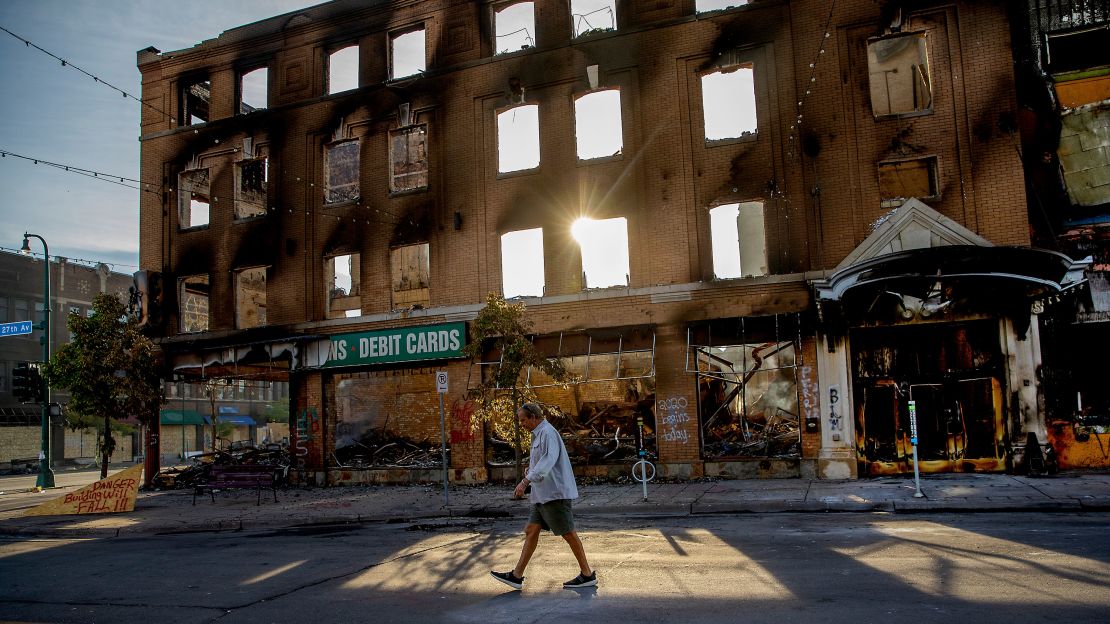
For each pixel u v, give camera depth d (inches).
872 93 725.3
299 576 319.6
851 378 660.1
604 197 751.7
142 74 997.2
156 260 953.5
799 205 688.4
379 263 834.2
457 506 579.8
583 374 735.1
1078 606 212.8
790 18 707.4
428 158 825.5
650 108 743.1
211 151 938.1
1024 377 616.4
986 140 650.2
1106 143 637.3
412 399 810.8
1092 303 623.8
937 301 631.2
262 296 1057.5
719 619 215.3
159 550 426.6
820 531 382.9
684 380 702.5
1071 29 649.6
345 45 892.0
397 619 236.4
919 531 366.9
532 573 300.7
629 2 759.7
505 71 800.3
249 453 1007.6
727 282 696.4
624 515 513.7
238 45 939.3
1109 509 444.5
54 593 309.4
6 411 1658.5
